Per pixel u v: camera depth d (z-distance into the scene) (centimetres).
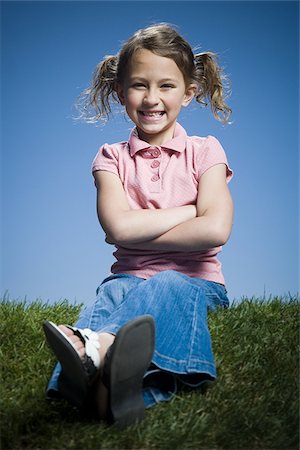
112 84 396
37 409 275
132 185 361
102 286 343
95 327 312
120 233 328
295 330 352
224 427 259
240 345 329
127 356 243
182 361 279
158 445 248
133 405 256
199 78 392
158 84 351
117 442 247
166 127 363
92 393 260
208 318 354
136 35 356
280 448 254
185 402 277
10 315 378
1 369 324
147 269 354
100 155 371
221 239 323
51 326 252
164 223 326
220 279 363
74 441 250
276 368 308
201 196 346
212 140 366
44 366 321
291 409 274
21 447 252
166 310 290
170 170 361
